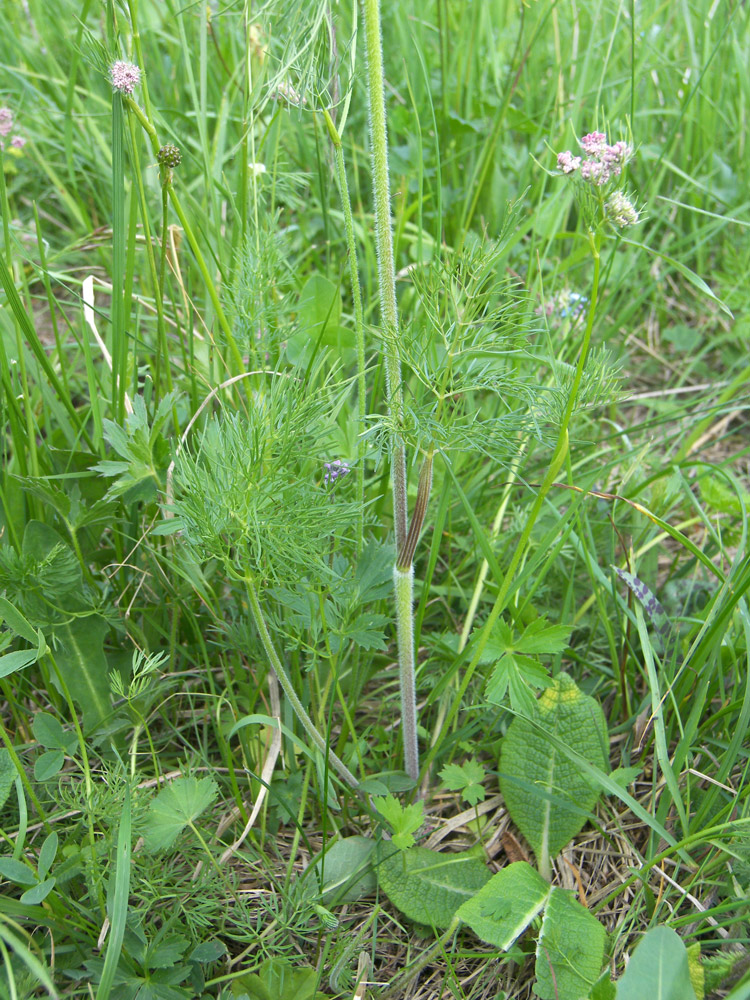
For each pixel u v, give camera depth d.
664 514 0.49
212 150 0.59
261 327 0.42
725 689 0.43
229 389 0.44
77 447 0.43
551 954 0.33
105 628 0.39
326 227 0.55
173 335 0.55
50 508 0.42
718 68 0.76
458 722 0.43
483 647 0.35
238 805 0.37
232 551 0.38
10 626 0.33
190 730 0.42
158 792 0.36
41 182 0.68
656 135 0.78
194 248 0.36
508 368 0.42
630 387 0.65
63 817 0.36
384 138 0.30
